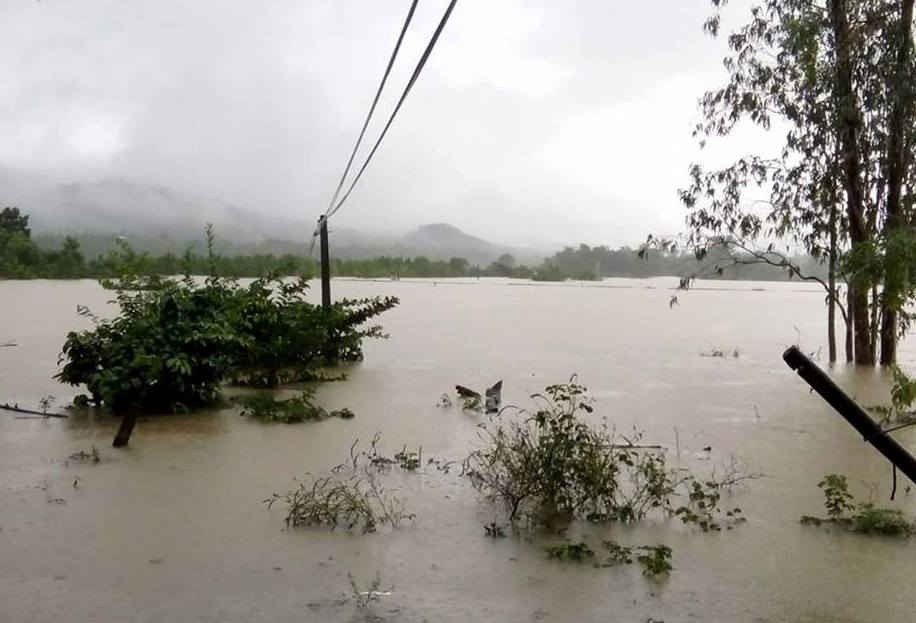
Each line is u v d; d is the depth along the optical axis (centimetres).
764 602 329
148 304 745
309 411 700
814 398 817
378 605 324
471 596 334
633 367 1058
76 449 585
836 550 386
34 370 981
